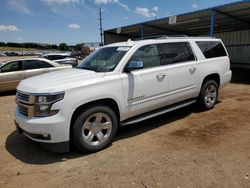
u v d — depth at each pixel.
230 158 3.68
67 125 3.76
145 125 5.36
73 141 3.94
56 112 3.70
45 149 4.34
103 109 4.13
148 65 4.82
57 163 3.81
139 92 4.60
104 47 5.43
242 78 13.55
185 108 6.52
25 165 3.81
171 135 4.70
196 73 5.68
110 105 4.39
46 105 3.69
